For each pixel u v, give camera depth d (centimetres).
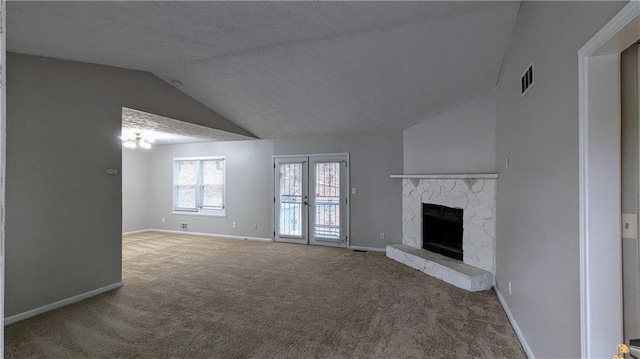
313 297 337
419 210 495
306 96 448
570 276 157
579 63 143
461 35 293
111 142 362
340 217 588
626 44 126
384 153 555
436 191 461
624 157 138
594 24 132
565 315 163
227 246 598
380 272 429
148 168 769
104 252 356
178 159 737
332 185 596
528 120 230
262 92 443
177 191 746
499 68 347
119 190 372
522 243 246
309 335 255
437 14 257
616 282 135
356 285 375
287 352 230
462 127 435
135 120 439
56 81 314
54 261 311
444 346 238
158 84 411
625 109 138
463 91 404
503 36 291
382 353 229
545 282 192
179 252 549
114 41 282
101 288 351
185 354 228
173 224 743
